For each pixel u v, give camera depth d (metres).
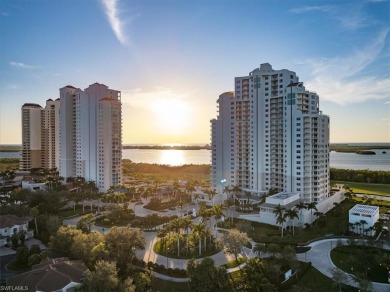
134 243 88.69
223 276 78.44
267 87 175.62
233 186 177.12
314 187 156.38
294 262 85.75
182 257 100.94
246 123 183.75
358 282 78.38
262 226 134.38
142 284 75.12
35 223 123.88
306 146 155.25
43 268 75.19
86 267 79.62
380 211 154.12
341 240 114.00
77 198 168.88
